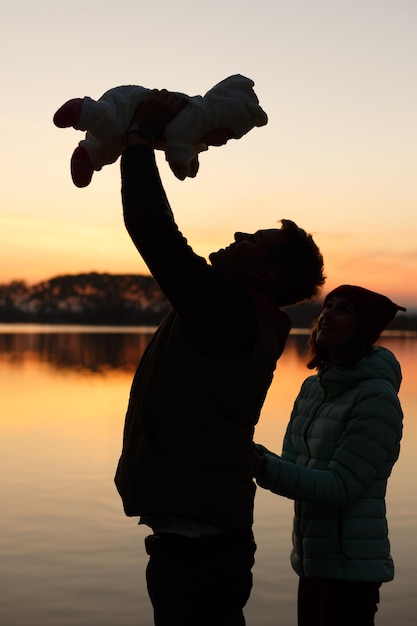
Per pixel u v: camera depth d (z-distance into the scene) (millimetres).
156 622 1985
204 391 1936
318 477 2457
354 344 2625
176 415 1931
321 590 2570
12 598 4004
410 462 7688
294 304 2184
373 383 2580
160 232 1850
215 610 1955
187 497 1915
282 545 4918
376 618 3764
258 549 4840
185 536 1924
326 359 2770
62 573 4406
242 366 1947
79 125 1909
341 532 2535
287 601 3990
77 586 4195
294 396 13320
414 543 4992
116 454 8086
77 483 6727
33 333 62344
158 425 1945
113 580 4297
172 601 1940
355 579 2508
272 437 8875
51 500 6109
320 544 2557
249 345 1943
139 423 1970
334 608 2539
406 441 8930
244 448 1994
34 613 3803
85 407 12109
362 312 2607
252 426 2037
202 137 2023
